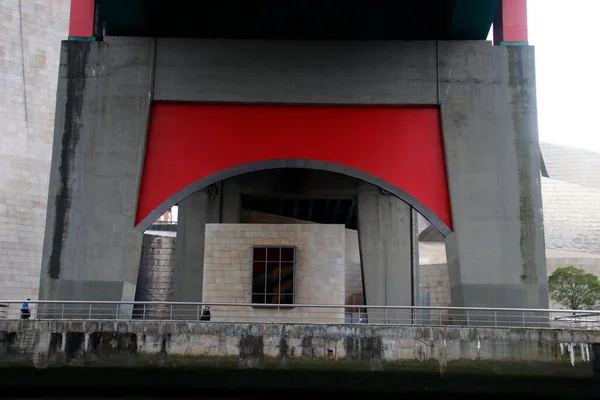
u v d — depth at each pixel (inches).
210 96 1085.8
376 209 1569.9
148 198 1069.1
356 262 1959.9
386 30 1185.4
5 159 1600.6
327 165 1083.3
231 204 1544.0
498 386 863.7
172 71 1089.4
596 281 1872.5
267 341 861.8
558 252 2440.9
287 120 1095.0
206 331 864.9
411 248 1563.7
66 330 868.0
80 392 891.4
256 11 1133.7
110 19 1088.2
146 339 864.9
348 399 898.1
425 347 860.0
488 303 1019.3
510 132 1066.1
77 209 1047.0
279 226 1326.3
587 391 860.6
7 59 1630.2
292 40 1098.7
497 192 1051.3
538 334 860.6
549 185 2839.6
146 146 1080.8
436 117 1090.7
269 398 893.8
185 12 1141.7
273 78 1088.8
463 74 1082.1
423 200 1067.9
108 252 1035.3
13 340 866.8
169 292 2033.7
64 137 1065.5
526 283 1024.9
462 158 1061.1
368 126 1091.3
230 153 1085.8
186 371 860.6
